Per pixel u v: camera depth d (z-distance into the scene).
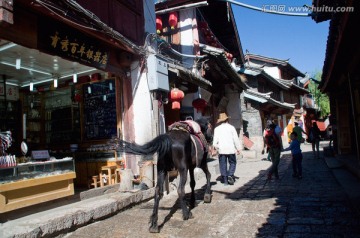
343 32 4.91
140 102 7.66
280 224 4.80
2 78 7.75
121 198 6.08
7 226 4.39
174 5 11.19
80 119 8.41
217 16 14.84
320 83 12.02
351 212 5.24
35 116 9.07
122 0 7.36
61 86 8.56
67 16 5.14
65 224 4.69
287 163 13.49
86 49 6.18
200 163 6.18
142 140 7.56
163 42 8.65
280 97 28.73
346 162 9.78
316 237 4.16
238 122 17.09
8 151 8.05
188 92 10.52
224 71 13.32
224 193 7.49
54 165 5.66
